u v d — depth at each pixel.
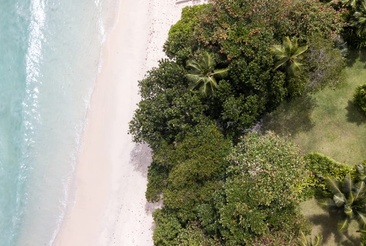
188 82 25.53
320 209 25.70
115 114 31.25
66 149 31.56
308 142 26.89
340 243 25.16
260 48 23.45
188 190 24.56
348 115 26.69
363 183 22.59
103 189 30.11
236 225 22.47
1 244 30.61
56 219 30.50
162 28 31.77
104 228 29.44
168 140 26.25
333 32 24.08
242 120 24.80
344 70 27.23
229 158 23.81
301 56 23.41
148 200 26.92
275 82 23.91
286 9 23.72
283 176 22.62
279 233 22.58
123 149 30.45
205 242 23.89
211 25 24.80
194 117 25.06
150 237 28.45
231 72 24.30
